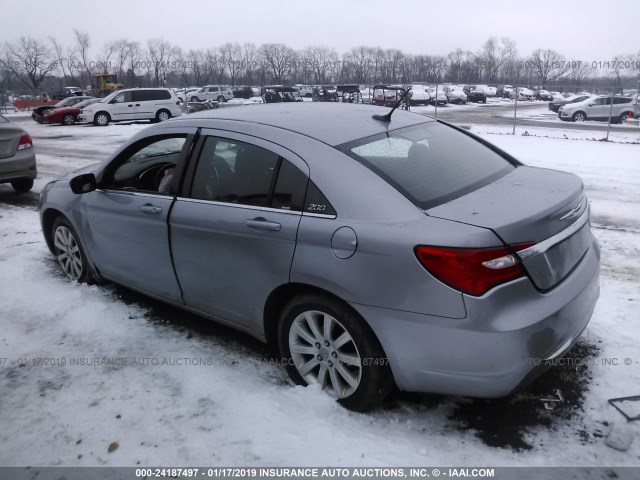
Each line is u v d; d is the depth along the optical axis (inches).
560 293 106.7
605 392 121.6
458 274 97.4
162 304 173.6
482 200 112.4
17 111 1958.7
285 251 117.2
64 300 177.6
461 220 102.3
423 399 121.8
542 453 104.4
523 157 489.1
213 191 134.9
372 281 105.4
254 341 150.4
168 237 142.8
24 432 115.2
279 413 117.5
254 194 125.7
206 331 156.6
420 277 100.6
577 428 111.0
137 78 3806.6
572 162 453.7
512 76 4175.7
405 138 133.8
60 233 192.5
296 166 119.9
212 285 136.4
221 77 3890.3
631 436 105.7
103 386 130.3
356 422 114.0
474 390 101.0
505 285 98.2
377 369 111.3
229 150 133.5
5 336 156.6
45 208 193.0
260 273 123.2
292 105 157.9
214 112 150.6
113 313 168.1
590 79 3518.7
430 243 99.8
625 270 194.1
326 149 119.5
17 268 208.8
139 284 161.0
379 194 110.1
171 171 158.2
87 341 152.6
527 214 103.8
